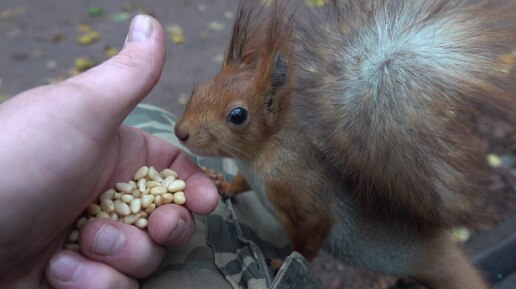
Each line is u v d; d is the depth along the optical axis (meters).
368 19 0.30
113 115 0.26
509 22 0.27
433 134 0.27
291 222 0.31
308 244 0.31
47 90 0.25
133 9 0.79
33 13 0.78
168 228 0.25
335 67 0.29
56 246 0.26
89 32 0.73
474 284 0.34
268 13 0.30
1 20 0.76
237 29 0.31
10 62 0.68
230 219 0.31
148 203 0.26
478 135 0.28
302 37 0.30
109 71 0.26
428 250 0.32
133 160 0.29
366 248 0.32
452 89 0.26
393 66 0.28
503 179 0.47
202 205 0.27
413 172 0.28
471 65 0.27
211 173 0.34
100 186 0.27
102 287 0.25
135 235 0.25
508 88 0.26
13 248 0.24
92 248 0.25
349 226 0.31
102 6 0.80
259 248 0.29
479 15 0.28
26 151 0.24
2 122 0.24
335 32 0.30
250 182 0.32
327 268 0.44
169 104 0.58
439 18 0.28
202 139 0.29
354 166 0.29
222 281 0.26
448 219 0.29
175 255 0.27
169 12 0.78
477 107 0.26
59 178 0.24
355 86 0.28
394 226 0.31
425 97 0.27
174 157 0.30
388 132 0.27
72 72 0.66
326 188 0.31
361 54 0.29
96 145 0.25
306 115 0.30
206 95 0.29
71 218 0.26
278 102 0.29
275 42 0.29
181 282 0.26
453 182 0.28
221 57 0.68
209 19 0.77
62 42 0.72
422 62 0.27
